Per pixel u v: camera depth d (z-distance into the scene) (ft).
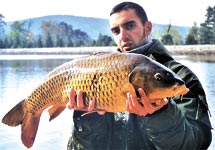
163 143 3.28
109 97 3.07
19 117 3.83
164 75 2.92
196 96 3.60
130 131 3.65
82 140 3.73
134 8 4.00
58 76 3.43
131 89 2.97
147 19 4.09
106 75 3.08
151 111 3.03
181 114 3.27
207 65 29.14
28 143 3.79
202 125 3.52
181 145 3.33
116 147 3.71
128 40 3.99
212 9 67.00
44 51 85.66
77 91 3.23
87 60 3.25
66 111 11.27
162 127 3.20
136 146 3.64
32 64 40.73
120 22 3.99
